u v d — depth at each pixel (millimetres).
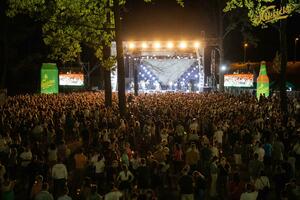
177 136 20391
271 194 15531
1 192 12906
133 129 22484
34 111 26891
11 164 16719
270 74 62094
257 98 39656
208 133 22453
